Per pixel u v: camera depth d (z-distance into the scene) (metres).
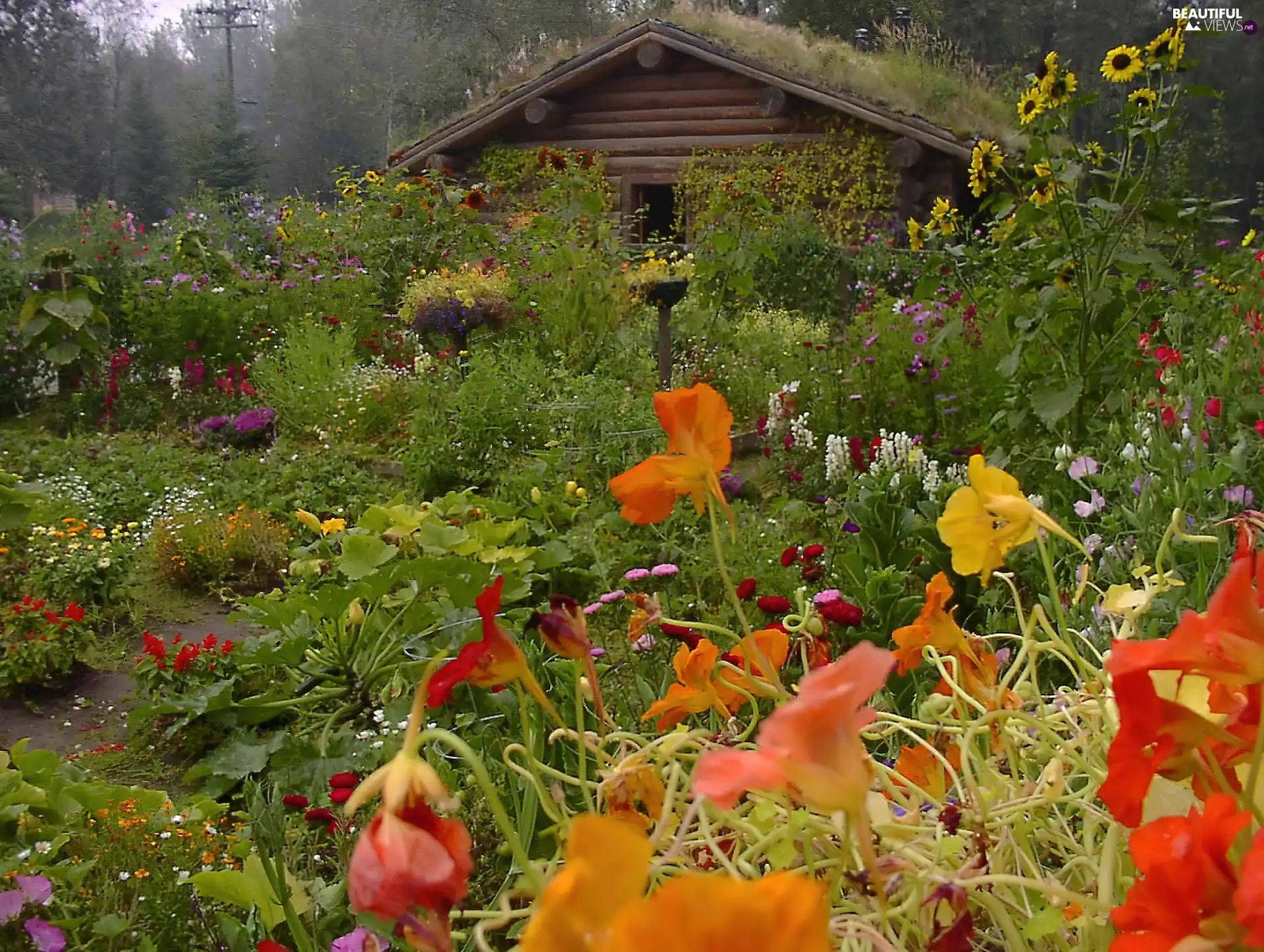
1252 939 0.52
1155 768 0.63
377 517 4.42
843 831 0.80
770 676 1.03
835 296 12.70
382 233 12.66
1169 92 4.79
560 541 4.79
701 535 4.76
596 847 0.48
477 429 6.89
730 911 0.42
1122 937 0.60
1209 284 6.87
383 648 3.83
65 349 9.66
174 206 38.47
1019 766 1.08
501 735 2.62
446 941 0.59
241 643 3.93
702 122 15.82
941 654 1.31
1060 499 4.02
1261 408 3.61
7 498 4.97
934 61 18.16
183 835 2.43
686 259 12.87
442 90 41.34
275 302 10.82
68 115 39.59
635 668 2.82
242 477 7.11
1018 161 5.41
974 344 6.54
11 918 1.94
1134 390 4.73
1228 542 2.47
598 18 41.53
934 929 0.80
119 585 5.05
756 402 8.34
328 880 2.27
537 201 15.38
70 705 4.07
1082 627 2.19
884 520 3.62
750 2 37.53
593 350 9.40
